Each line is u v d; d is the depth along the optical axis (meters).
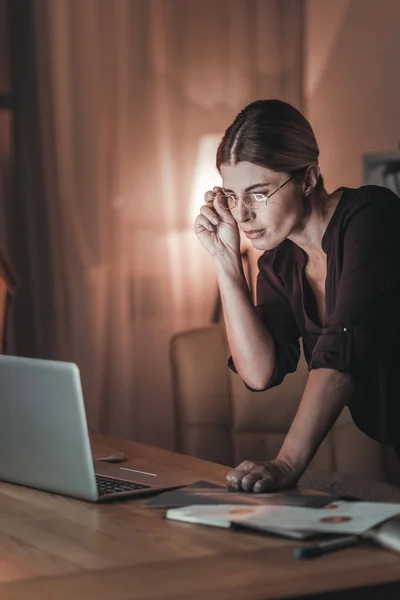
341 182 5.93
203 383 3.38
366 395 2.26
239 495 2.02
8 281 3.61
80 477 2.07
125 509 2.00
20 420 2.19
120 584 1.52
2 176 5.34
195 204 5.70
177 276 5.68
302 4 5.91
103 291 5.53
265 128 2.10
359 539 1.71
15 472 2.25
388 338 2.13
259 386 2.39
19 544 1.75
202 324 5.72
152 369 5.66
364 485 3.24
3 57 5.34
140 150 5.61
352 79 5.92
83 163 5.47
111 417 5.55
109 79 5.53
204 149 5.70
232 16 5.79
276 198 2.12
